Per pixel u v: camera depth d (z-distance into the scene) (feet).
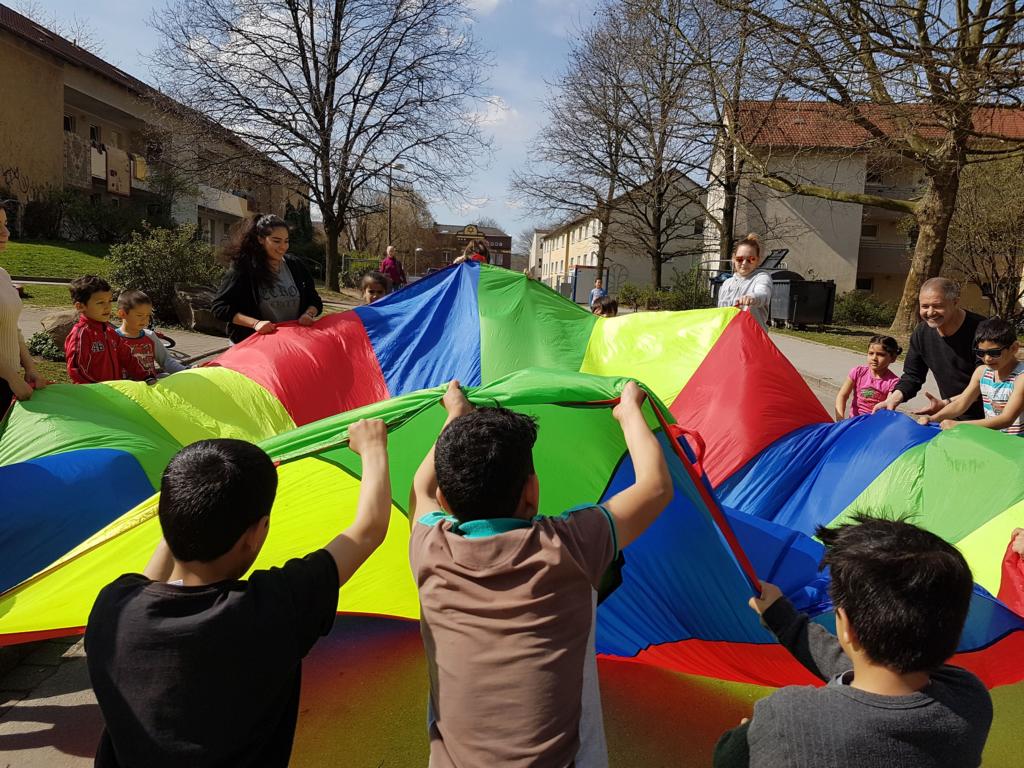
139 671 5.41
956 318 16.15
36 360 32.35
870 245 115.34
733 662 9.80
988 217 63.41
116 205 90.07
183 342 43.37
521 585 5.63
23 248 70.49
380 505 6.77
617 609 10.55
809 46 42.93
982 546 11.71
